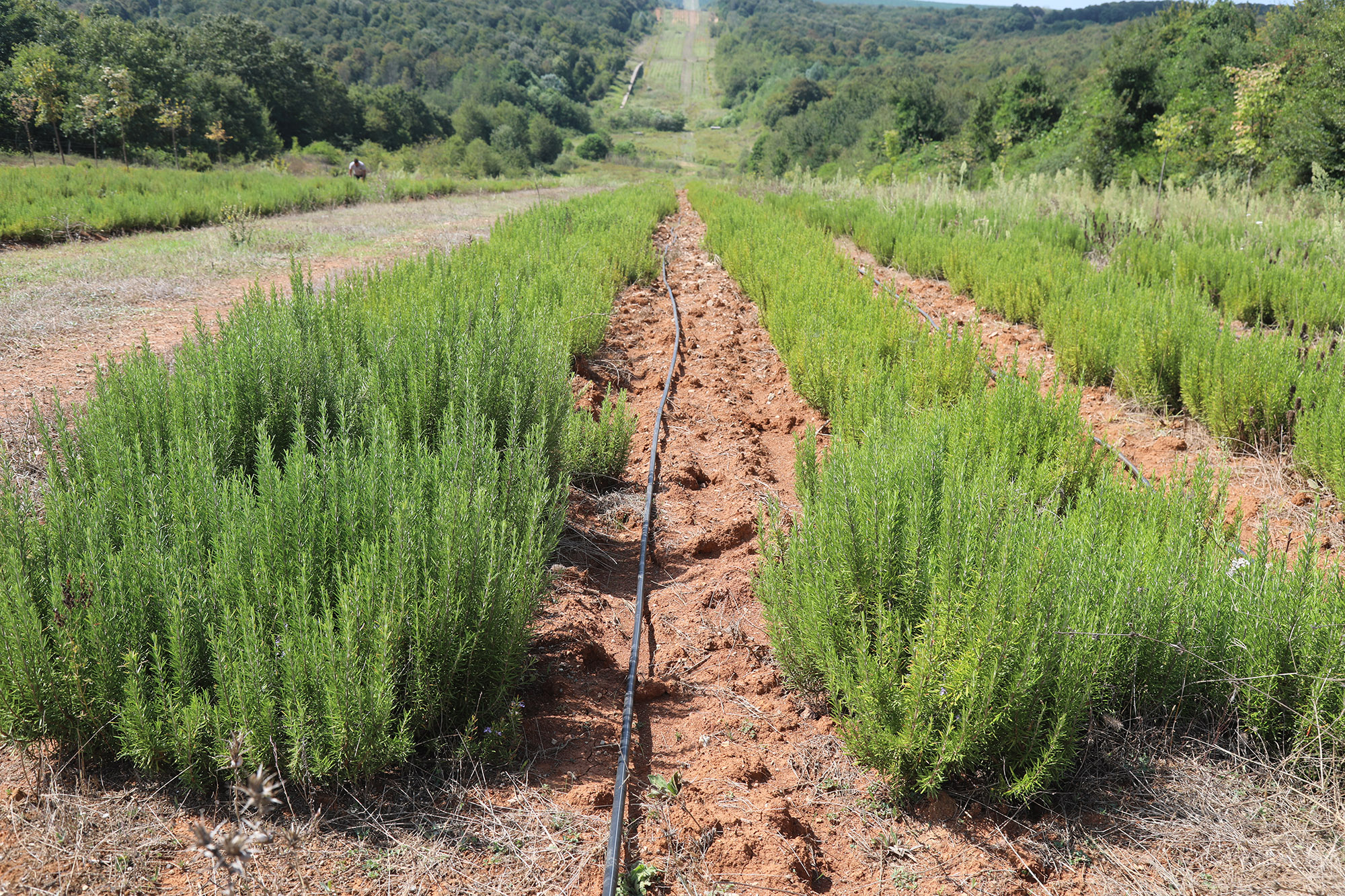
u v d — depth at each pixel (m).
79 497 3.33
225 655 2.59
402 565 2.90
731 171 97.19
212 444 3.46
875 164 53.09
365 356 5.29
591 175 80.62
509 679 3.13
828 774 3.05
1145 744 3.02
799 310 8.11
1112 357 7.05
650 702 3.46
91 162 36.59
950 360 6.15
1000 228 13.68
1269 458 5.56
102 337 7.48
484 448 3.94
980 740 2.75
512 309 6.54
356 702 2.60
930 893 2.52
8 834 2.41
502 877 2.47
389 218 18.91
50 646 2.72
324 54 126.31
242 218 14.34
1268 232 10.85
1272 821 2.71
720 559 4.75
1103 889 2.53
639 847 2.63
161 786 2.66
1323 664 2.87
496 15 179.00
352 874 2.43
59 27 54.75
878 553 3.22
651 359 8.56
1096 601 3.04
